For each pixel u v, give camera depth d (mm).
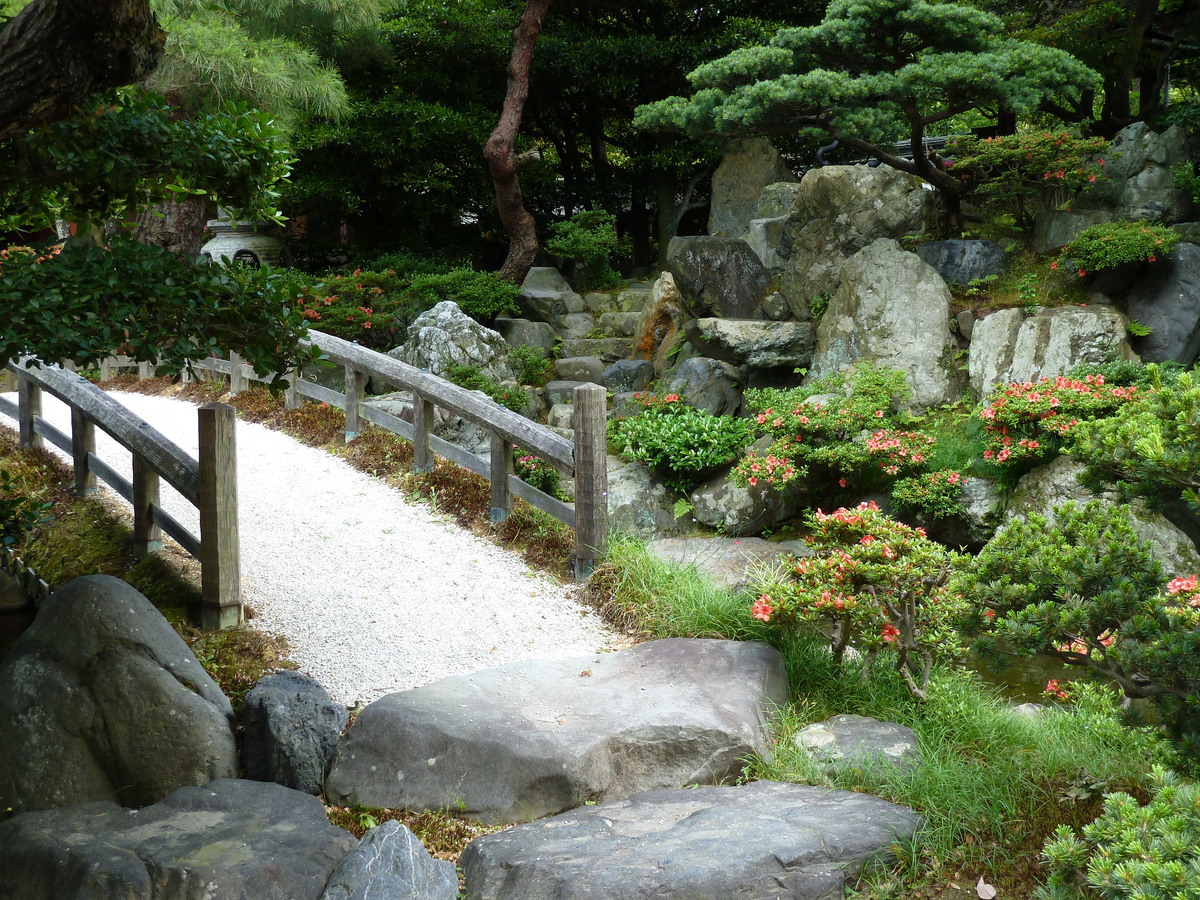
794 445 9133
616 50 15438
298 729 4020
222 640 4949
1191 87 13219
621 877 3107
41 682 4020
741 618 5082
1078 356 9234
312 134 14117
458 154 16125
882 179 11258
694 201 18438
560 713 4168
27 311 3451
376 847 3283
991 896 3195
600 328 13531
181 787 3850
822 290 11258
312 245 15859
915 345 9992
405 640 5090
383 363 7613
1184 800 2639
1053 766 3863
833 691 4652
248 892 3115
